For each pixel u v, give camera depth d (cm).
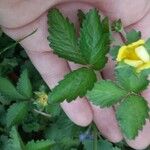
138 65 10
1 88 13
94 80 11
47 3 12
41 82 14
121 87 11
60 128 14
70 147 14
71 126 14
